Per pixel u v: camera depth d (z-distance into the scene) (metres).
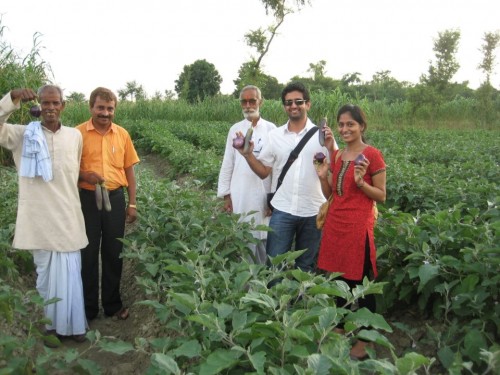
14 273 4.68
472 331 3.19
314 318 2.59
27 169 3.85
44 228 3.96
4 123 3.83
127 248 4.89
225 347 2.74
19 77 9.65
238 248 4.36
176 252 4.41
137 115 28.59
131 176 4.75
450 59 29.80
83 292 4.53
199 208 5.16
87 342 4.24
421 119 28.88
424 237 4.02
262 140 4.74
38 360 3.06
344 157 3.87
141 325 4.42
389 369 2.12
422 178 7.40
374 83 54.31
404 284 4.14
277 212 4.52
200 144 17.88
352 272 3.76
